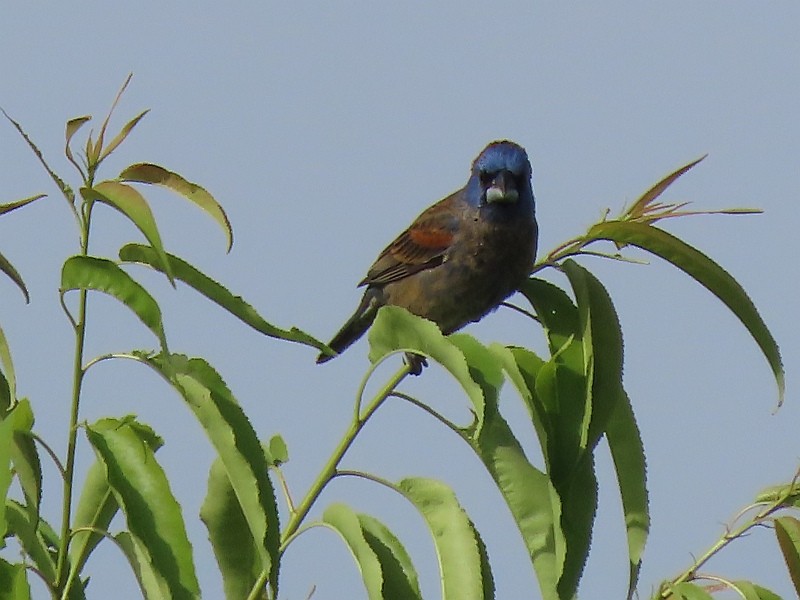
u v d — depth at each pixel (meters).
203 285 6.25
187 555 6.11
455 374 6.20
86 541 6.56
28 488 6.57
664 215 7.12
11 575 6.20
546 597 6.39
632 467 7.15
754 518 7.25
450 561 6.41
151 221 5.84
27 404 6.31
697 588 6.89
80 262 6.00
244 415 6.28
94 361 6.23
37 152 6.04
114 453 6.23
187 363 6.27
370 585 6.08
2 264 6.33
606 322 6.88
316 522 6.35
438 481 6.55
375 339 6.39
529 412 6.43
